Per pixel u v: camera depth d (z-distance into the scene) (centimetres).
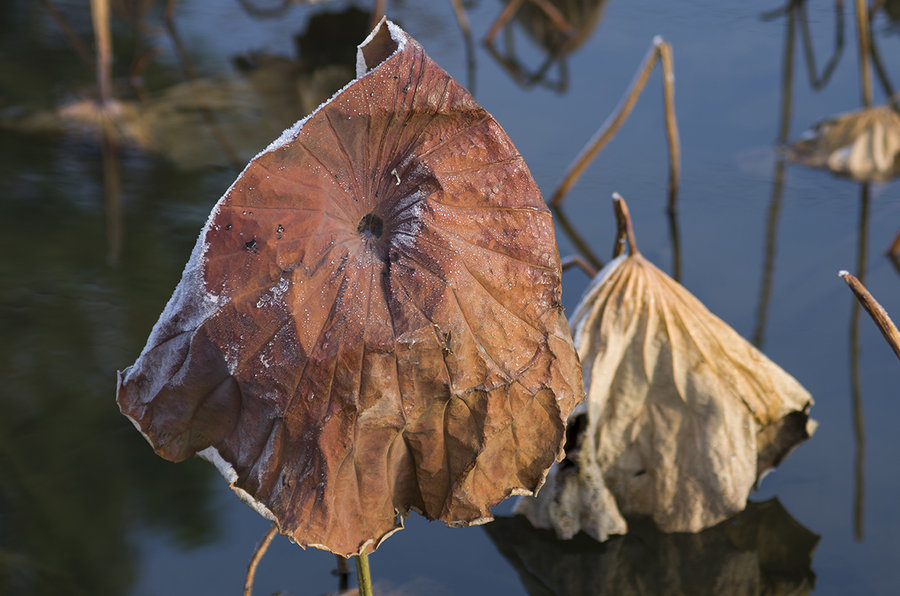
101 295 343
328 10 682
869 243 397
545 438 198
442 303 193
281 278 191
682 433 239
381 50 195
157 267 364
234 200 191
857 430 276
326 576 235
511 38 652
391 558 238
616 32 646
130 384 195
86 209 409
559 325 198
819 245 396
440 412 195
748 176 461
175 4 687
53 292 344
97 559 236
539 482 199
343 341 192
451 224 194
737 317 339
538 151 484
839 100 539
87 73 549
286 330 192
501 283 195
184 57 589
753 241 400
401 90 192
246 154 466
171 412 194
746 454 239
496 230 195
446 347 193
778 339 324
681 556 238
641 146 492
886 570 235
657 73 575
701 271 374
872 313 213
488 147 195
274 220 191
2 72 540
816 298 351
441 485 197
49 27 621
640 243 399
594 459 239
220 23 655
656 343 238
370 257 194
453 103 194
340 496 195
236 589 233
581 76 582
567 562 238
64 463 259
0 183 425
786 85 558
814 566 236
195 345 192
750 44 617
